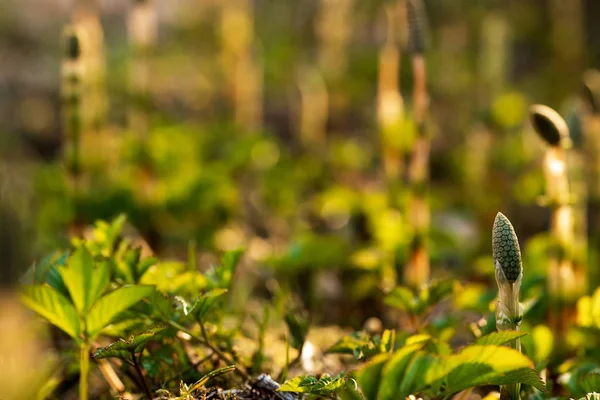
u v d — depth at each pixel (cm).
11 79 1007
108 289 261
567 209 296
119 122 758
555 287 295
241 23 744
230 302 404
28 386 245
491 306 278
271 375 277
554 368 283
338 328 382
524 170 615
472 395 295
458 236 541
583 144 352
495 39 759
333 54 859
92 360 257
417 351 188
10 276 375
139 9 521
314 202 596
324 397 221
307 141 723
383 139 525
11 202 421
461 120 812
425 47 370
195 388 221
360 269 421
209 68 1046
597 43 1053
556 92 891
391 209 500
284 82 1011
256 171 665
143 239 489
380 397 188
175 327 242
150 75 540
